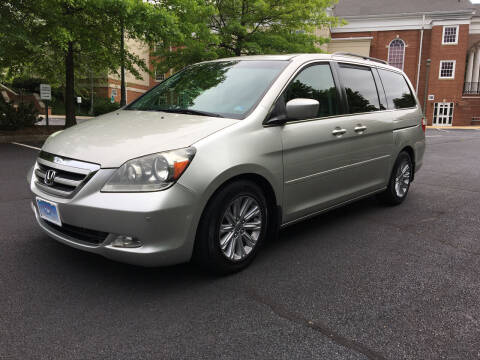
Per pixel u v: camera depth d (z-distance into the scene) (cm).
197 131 294
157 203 256
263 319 252
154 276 308
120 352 216
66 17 1260
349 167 415
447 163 988
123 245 262
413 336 237
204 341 227
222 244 299
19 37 1117
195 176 271
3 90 3388
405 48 3806
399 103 515
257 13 1717
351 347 225
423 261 350
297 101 327
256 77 364
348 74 432
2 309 255
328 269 329
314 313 260
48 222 309
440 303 277
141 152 269
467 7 3750
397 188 525
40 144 1208
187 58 1709
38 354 213
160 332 235
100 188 264
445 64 3597
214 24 1816
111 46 1609
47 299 270
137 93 4144
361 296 284
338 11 4078
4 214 457
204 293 283
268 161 320
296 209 361
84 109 3900
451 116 3628
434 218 484
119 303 267
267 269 326
